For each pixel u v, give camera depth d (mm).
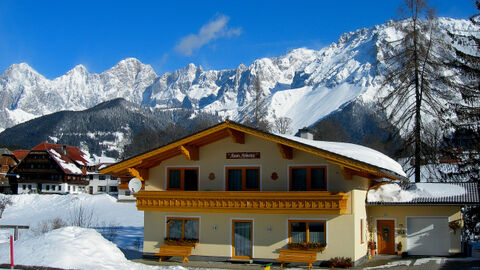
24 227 28672
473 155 37344
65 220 52844
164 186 28938
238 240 27000
